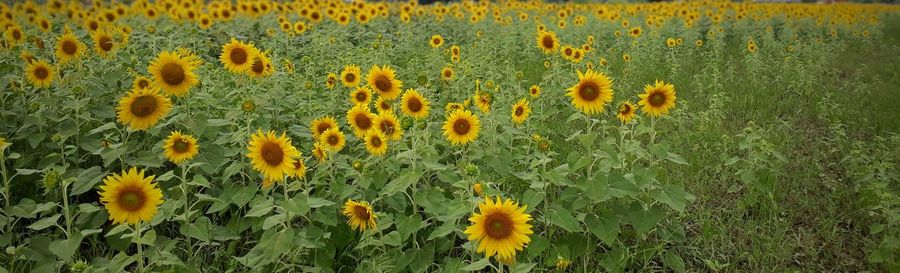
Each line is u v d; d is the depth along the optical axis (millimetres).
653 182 4016
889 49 15320
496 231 2738
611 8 22719
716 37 15016
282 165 3432
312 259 3650
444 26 16203
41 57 7227
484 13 15312
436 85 8086
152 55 7598
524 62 11250
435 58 8883
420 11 16406
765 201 5094
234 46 4949
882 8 32188
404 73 8562
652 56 11625
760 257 4219
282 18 12875
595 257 4039
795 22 19562
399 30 14203
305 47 10391
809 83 9109
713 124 7230
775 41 14258
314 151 4199
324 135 4172
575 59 8336
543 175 3625
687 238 4508
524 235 2738
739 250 4328
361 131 4648
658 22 15641
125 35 6551
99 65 6273
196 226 3695
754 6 22953
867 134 7262
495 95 6297
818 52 12523
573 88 4004
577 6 24391
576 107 4098
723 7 21625
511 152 5098
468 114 4410
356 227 3717
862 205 4973
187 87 4230
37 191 4445
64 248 3184
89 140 4582
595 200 3672
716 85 8867
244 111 4262
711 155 6145
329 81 6375
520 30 14375
